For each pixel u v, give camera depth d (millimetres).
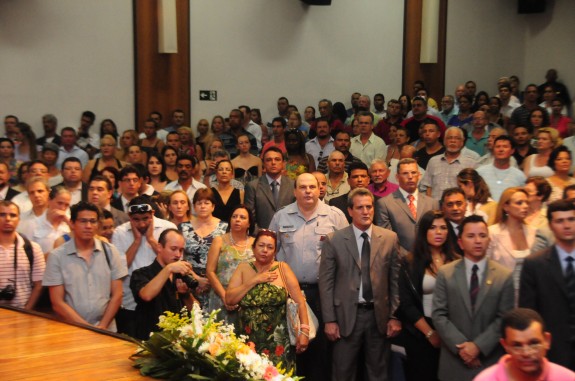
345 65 13102
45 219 5766
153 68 11586
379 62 13414
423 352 4887
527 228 5027
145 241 5441
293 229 5629
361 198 5172
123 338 3963
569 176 6699
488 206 5859
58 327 4168
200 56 11922
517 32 14742
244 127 11500
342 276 5207
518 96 13547
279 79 12531
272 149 6789
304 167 7668
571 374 3416
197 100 11945
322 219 5645
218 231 5789
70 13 10898
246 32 12211
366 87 13336
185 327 3529
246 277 5035
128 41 11375
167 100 11734
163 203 6371
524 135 8078
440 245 4871
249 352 3512
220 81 12094
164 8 11398
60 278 4898
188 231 5738
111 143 8570
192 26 11836
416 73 13773
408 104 12211
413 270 4867
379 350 5199
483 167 6887
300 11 12602
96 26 11102
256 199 6781
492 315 4477
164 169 7812
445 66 14086
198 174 8125
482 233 4480
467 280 4539
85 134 10820
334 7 12914
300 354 5422
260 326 4879
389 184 6797
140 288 4875
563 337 4324
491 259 4855
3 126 10508
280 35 12477
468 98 11750
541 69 14562
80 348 3791
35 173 6930
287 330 4945
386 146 9492
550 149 7008
